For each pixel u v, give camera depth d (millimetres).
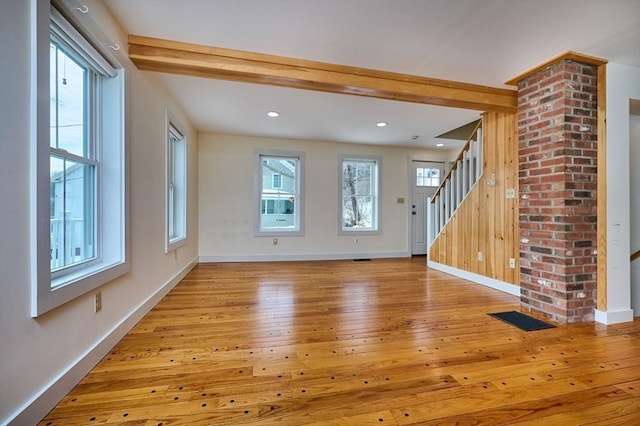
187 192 4383
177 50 2381
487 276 3865
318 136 5438
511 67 2727
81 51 1799
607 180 2594
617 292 2611
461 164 4555
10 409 1193
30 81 1306
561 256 2551
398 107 3861
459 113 4047
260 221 5621
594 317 2613
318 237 5887
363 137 5484
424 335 2311
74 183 1866
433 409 1446
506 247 3584
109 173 2156
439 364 1869
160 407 1445
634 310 3068
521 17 2021
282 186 5797
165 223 3260
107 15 1967
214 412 1416
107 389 1583
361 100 3623
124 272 2184
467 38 2287
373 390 1596
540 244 2744
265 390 1591
